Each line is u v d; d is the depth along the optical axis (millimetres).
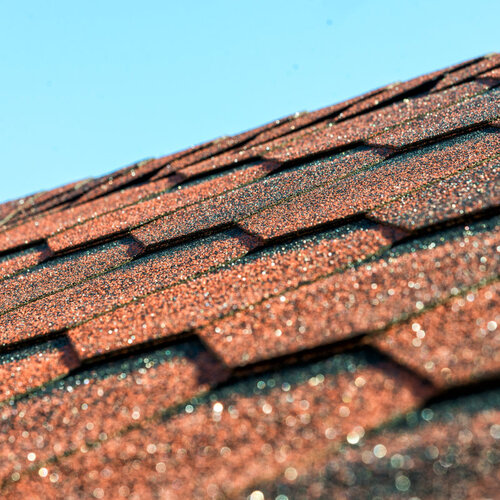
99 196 4148
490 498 2285
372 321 2480
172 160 4391
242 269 2727
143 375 2559
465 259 2541
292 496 2352
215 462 2398
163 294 2734
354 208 2785
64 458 2467
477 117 3006
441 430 2367
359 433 2379
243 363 2484
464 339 2418
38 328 2752
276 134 4137
